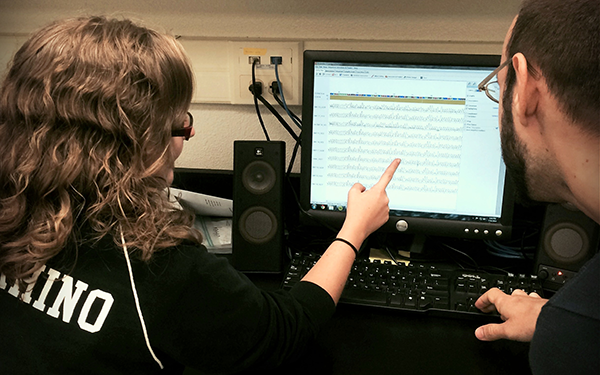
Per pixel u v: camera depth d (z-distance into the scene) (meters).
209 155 1.17
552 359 0.48
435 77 0.89
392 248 1.02
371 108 0.92
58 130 0.54
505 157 0.58
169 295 0.54
